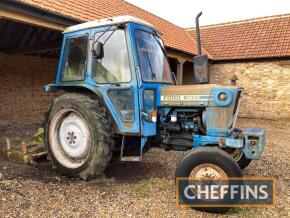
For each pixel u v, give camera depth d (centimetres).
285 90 1253
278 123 1150
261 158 560
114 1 1152
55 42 839
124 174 447
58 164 418
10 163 480
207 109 367
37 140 508
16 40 942
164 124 402
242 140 347
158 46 430
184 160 330
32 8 523
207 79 402
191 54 1176
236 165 313
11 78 1021
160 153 573
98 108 386
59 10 619
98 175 407
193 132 388
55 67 1199
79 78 417
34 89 1108
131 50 371
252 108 1335
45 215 300
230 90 356
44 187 374
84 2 823
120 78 381
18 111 1051
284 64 1248
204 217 309
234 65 1366
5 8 482
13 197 336
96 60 398
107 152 379
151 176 438
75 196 350
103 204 332
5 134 781
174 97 385
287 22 1431
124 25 378
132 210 319
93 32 400
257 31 1461
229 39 1486
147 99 385
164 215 310
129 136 407
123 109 382
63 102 408
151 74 395
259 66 1308
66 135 423
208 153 319
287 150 650
